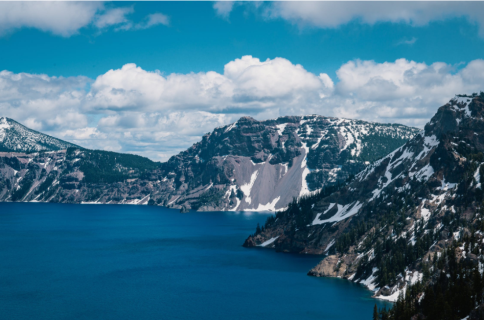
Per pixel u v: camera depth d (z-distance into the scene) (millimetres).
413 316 183750
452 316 172250
